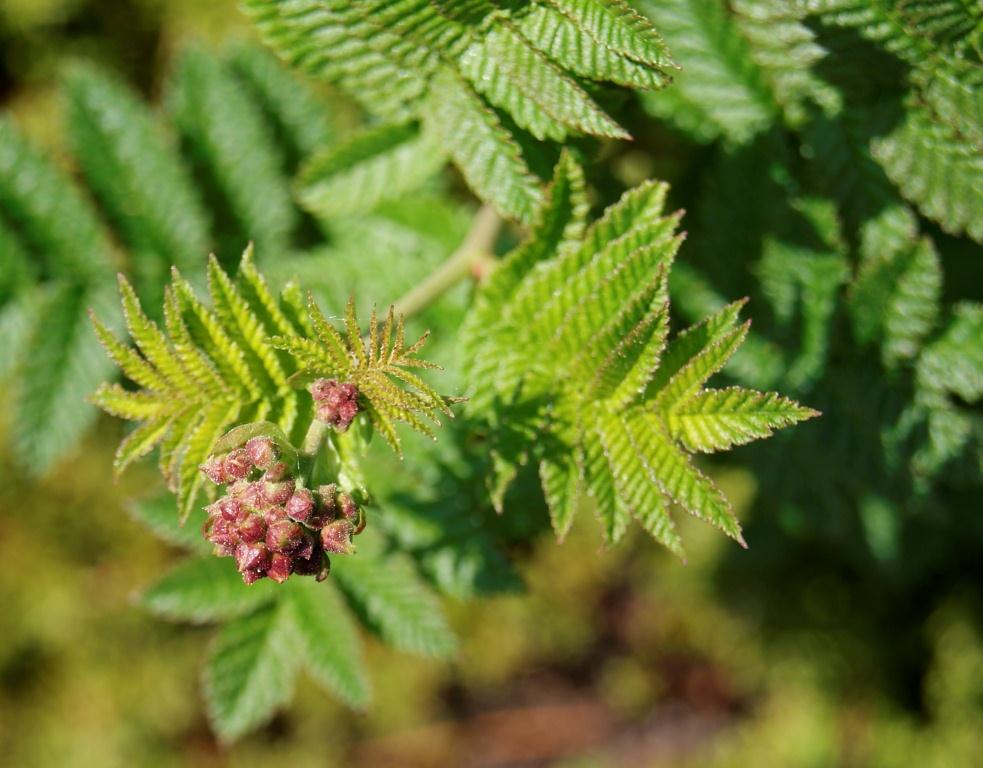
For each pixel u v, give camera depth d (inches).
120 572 35.7
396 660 38.2
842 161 17.7
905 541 22.3
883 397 18.2
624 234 16.5
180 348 16.0
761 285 18.4
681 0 17.8
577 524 33.9
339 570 18.3
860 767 33.3
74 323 19.5
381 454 18.4
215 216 20.1
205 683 18.2
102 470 33.6
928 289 17.8
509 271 16.8
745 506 25.4
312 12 16.7
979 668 29.7
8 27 28.5
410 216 19.4
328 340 15.4
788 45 17.3
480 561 18.4
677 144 19.1
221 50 20.1
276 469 15.3
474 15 16.3
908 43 16.7
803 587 31.6
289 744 39.4
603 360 16.3
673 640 39.8
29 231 19.5
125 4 28.2
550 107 16.2
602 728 41.4
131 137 19.6
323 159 18.0
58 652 36.3
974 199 17.0
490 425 16.7
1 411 30.9
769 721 36.0
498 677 40.1
